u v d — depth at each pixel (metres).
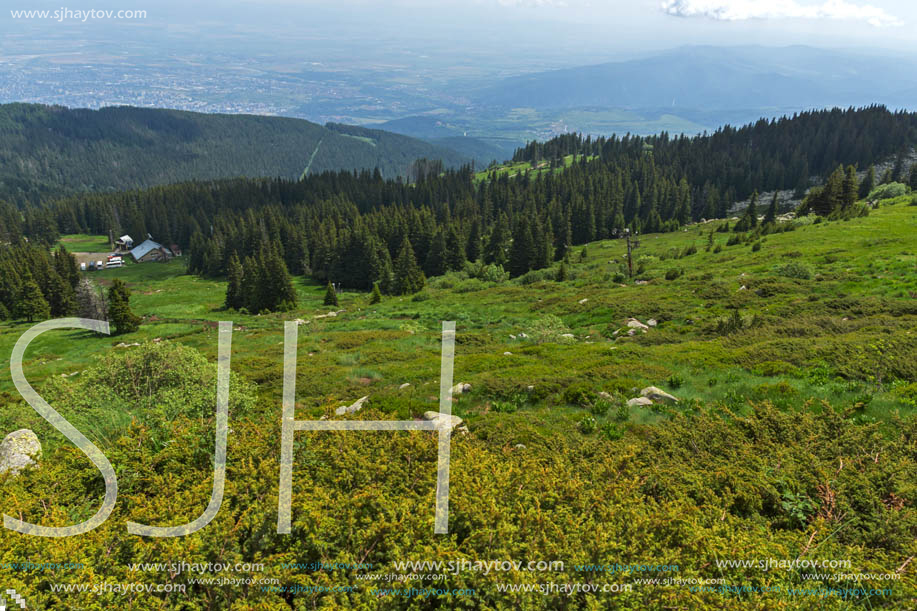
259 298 76.75
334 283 101.44
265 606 4.08
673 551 4.93
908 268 33.03
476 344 28.69
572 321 33.44
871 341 16.28
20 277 87.94
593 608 4.12
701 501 7.05
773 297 30.61
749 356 17.14
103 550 5.02
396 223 112.31
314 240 116.38
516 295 51.91
